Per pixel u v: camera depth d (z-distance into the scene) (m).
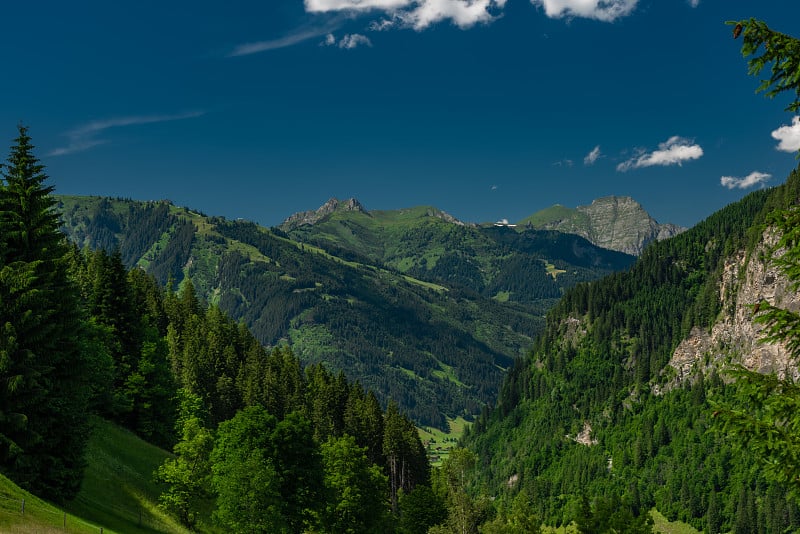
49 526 38.06
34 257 46.78
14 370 43.19
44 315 44.56
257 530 53.59
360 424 123.06
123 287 88.12
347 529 72.56
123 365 83.62
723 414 17.19
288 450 61.19
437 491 125.12
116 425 77.69
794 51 16.56
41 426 45.28
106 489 59.69
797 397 16.41
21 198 46.75
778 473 16.17
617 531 49.75
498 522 88.88
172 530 59.75
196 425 65.38
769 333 17.52
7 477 42.31
